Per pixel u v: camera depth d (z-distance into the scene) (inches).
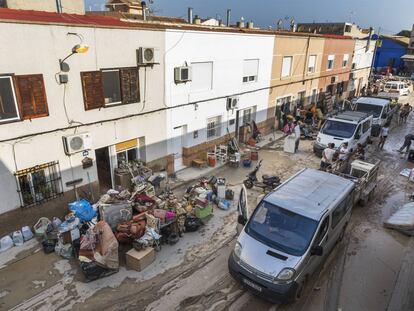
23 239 366.9
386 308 292.4
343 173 494.6
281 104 869.8
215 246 374.3
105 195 414.0
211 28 583.8
